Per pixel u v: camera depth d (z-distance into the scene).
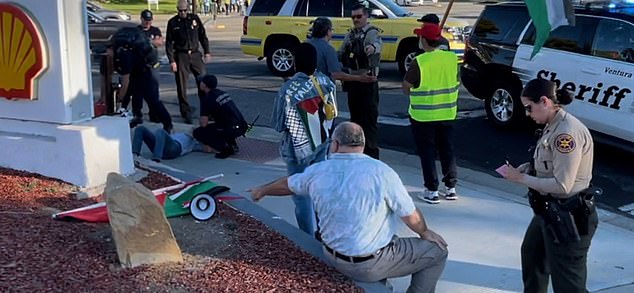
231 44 22.67
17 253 4.51
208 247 4.92
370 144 8.02
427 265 4.38
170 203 5.57
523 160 8.80
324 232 4.35
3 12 6.24
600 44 8.72
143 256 4.51
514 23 10.12
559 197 4.05
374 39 7.76
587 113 8.79
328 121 5.45
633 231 6.41
